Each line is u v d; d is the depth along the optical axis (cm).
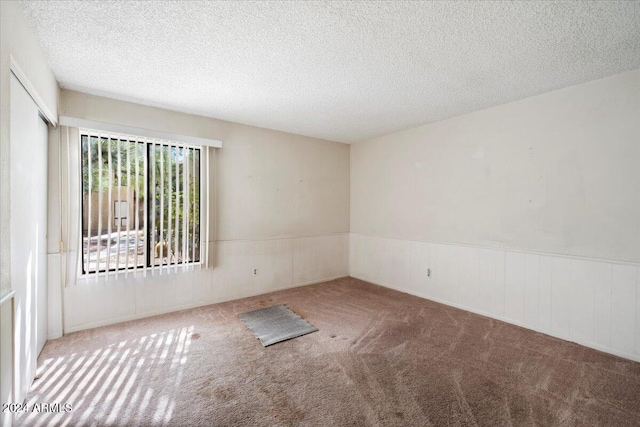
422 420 171
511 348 258
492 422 170
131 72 250
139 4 166
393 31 191
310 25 185
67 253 281
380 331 292
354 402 186
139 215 317
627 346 243
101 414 174
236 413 177
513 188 313
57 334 274
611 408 182
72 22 183
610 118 252
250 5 167
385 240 458
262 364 230
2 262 146
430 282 394
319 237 482
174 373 218
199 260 363
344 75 254
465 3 163
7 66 150
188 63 235
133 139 312
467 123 354
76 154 285
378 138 469
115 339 271
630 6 164
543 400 189
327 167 490
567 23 181
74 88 281
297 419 172
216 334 284
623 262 246
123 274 310
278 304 373
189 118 353
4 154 148
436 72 248
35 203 223
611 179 252
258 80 265
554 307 284
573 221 273
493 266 330
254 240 409
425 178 401
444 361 236
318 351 251
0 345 143
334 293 421
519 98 305
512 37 197
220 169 377
